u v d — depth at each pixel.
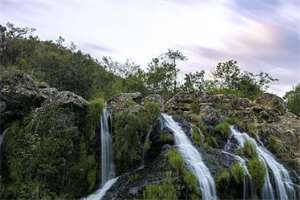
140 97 29.22
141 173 21.91
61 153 21.61
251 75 54.16
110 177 22.94
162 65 48.44
